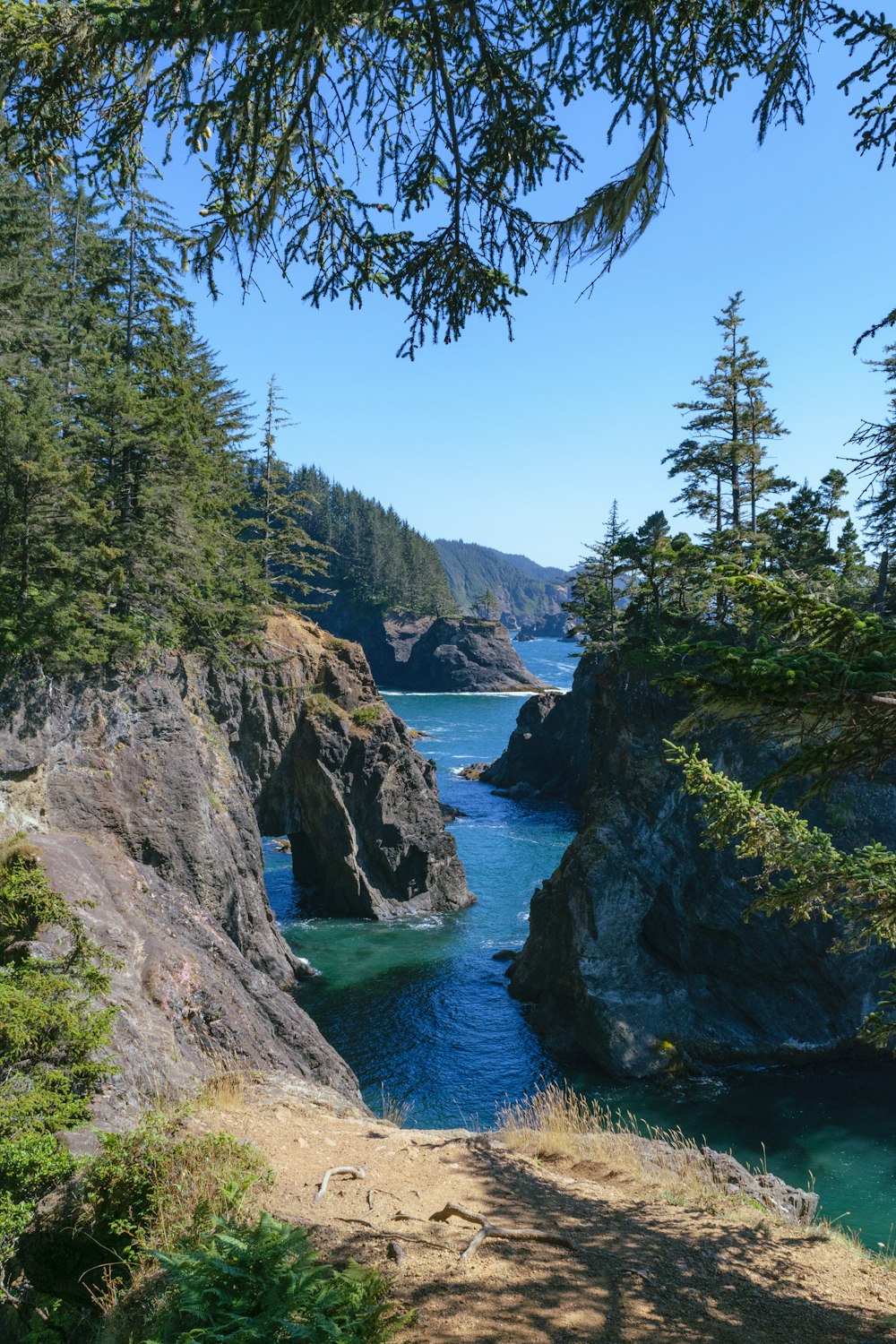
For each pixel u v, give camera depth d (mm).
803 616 6211
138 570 30625
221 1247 6262
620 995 33281
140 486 30578
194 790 29672
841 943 11102
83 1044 14648
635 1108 28781
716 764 35281
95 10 4824
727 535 43094
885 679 5262
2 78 5664
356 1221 8055
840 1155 25531
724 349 47344
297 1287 5441
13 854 20672
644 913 34688
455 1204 8539
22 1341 8711
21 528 25688
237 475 46594
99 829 26031
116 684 28172
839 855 10344
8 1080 13859
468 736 114125
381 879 49812
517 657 173000
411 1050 32406
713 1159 12461
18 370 29047
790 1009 33562
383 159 5773
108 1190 8383
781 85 5648
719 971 34188
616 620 68188
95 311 34188
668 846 35281
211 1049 19312
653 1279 7562
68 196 34656
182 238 5852
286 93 5465
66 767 25828
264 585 47781
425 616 176250
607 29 5039
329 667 52219
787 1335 6816
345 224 6098
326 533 178750
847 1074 31875
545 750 82938
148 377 33719
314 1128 11102
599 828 36812
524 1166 10672
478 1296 6762
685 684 5711
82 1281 7934
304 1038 23531
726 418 47406
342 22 4957
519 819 71625
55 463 25406
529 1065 31688
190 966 20703
